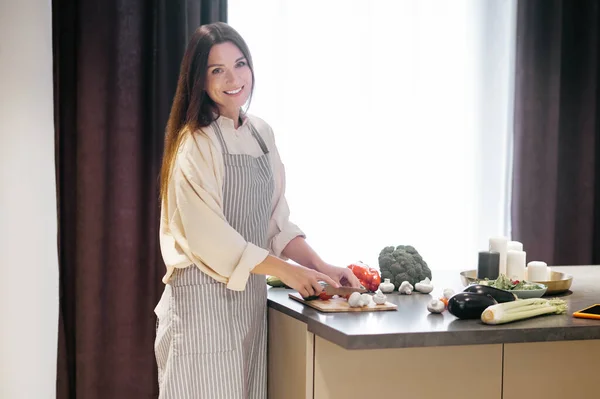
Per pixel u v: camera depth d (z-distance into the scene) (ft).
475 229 12.80
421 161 12.51
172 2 10.56
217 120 6.46
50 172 10.06
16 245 9.70
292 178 11.86
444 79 12.57
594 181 13.12
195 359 6.04
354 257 12.21
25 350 9.80
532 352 6.12
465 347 5.99
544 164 12.72
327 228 12.07
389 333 5.31
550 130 12.70
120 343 10.51
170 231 6.30
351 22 12.04
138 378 10.59
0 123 9.68
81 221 10.26
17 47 9.70
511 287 6.84
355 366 5.88
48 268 10.06
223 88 6.33
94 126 10.26
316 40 11.89
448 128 12.63
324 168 12.01
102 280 10.38
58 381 10.32
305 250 7.06
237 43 6.42
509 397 6.10
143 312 10.60
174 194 6.25
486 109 12.74
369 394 5.90
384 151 12.32
